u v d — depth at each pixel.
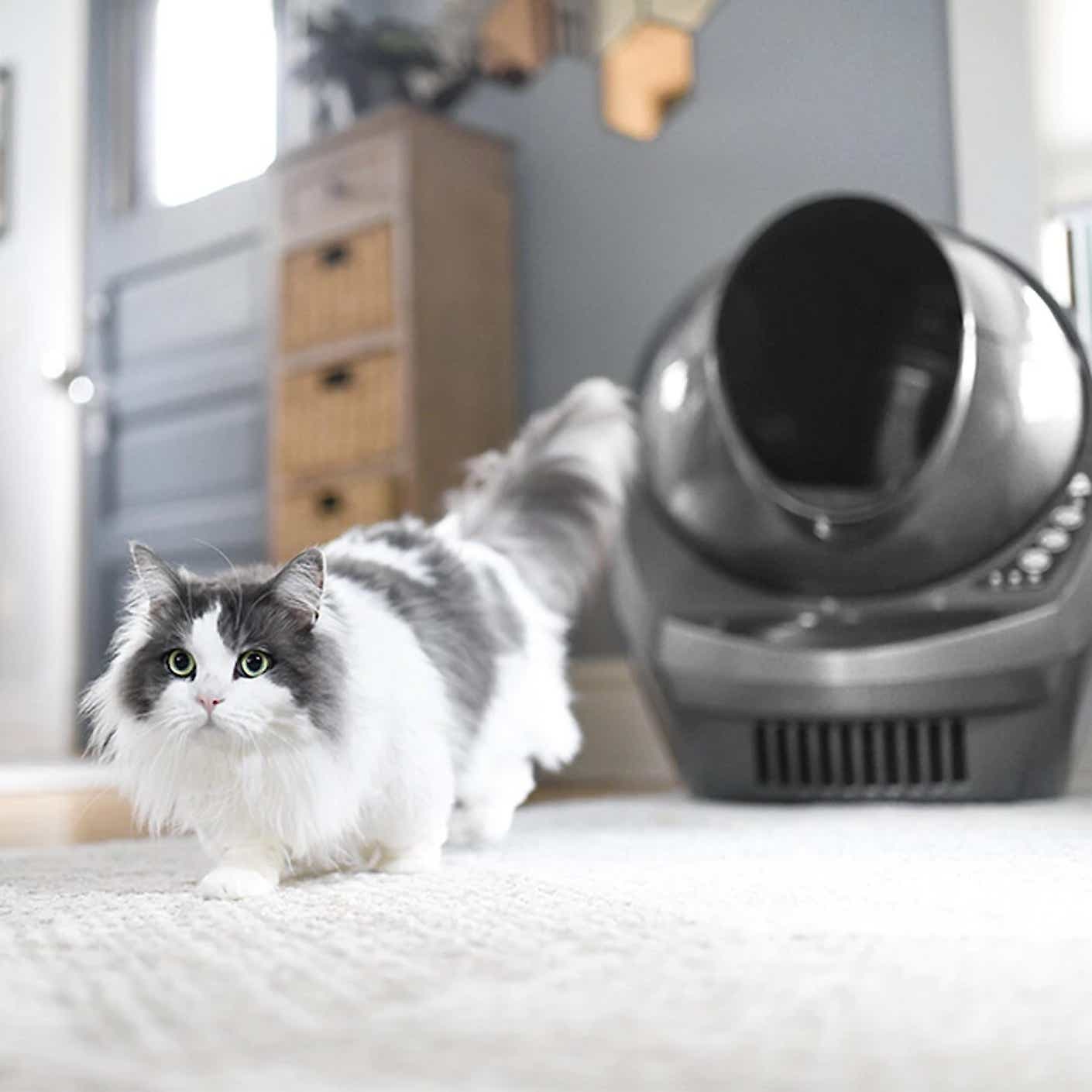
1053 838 1.55
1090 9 2.40
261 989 0.80
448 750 1.36
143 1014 0.74
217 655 1.19
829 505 2.07
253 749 1.20
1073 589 1.94
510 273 3.09
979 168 2.46
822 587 2.10
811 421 2.10
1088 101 2.41
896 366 2.05
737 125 2.83
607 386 1.91
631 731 2.76
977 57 2.46
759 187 2.80
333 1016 0.73
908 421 2.04
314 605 1.24
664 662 2.13
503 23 3.21
